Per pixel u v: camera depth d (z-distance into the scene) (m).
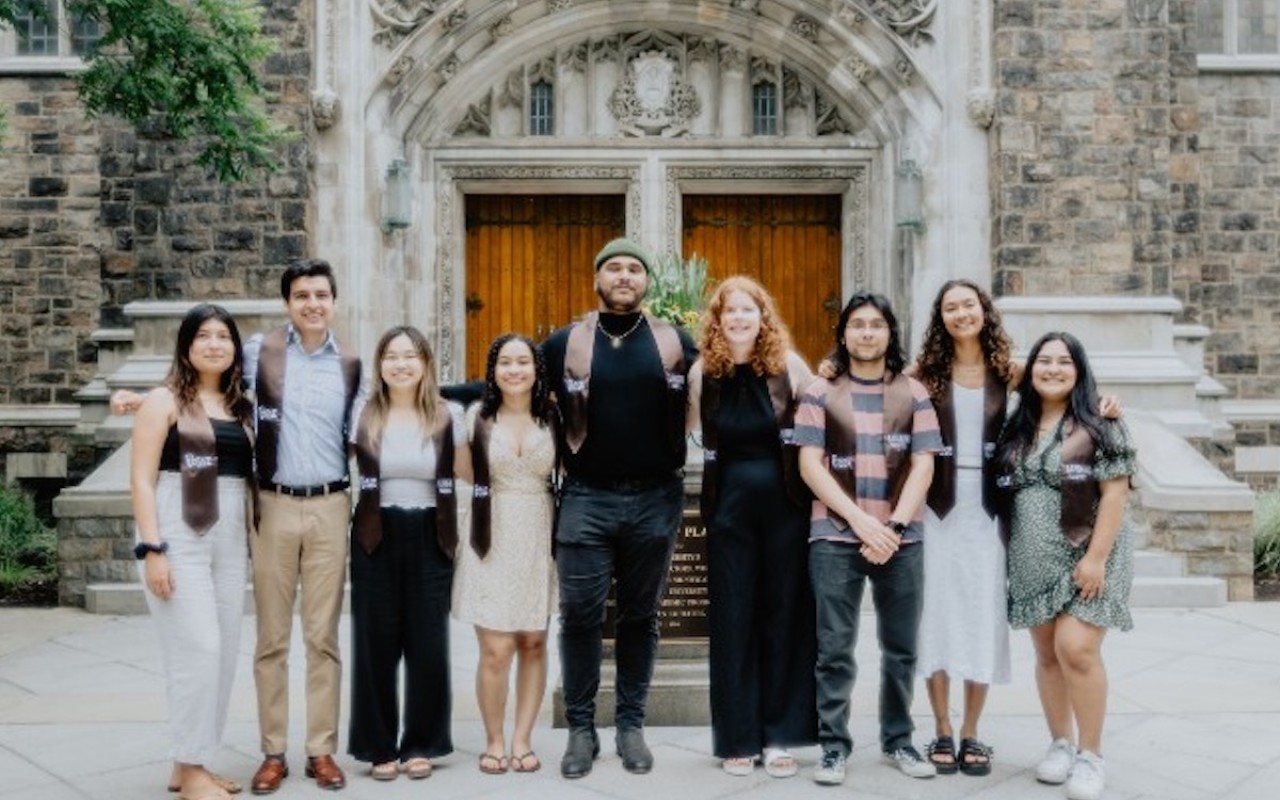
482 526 4.57
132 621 7.89
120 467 8.80
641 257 4.59
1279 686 5.91
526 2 10.55
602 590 4.57
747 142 11.00
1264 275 12.78
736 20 10.82
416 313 10.86
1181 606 8.17
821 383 4.55
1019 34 10.03
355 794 4.33
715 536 4.57
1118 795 4.30
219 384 4.41
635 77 11.08
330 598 4.46
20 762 4.75
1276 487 12.42
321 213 10.19
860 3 10.42
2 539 10.27
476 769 4.61
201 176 9.95
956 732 5.12
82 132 13.30
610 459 4.53
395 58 10.29
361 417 4.51
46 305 13.28
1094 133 10.02
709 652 4.91
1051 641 4.47
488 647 4.56
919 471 4.43
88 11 7.82
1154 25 10.05
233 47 8.09
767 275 11.60
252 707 5.57
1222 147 12.84
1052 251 9.98
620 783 4.44
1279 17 13.16
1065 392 4.39
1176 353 10.14
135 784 4.47
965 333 4.51
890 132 10.77
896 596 4.46
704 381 4.55
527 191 11.32
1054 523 4.33
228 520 4.34
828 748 4.44
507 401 4.64
